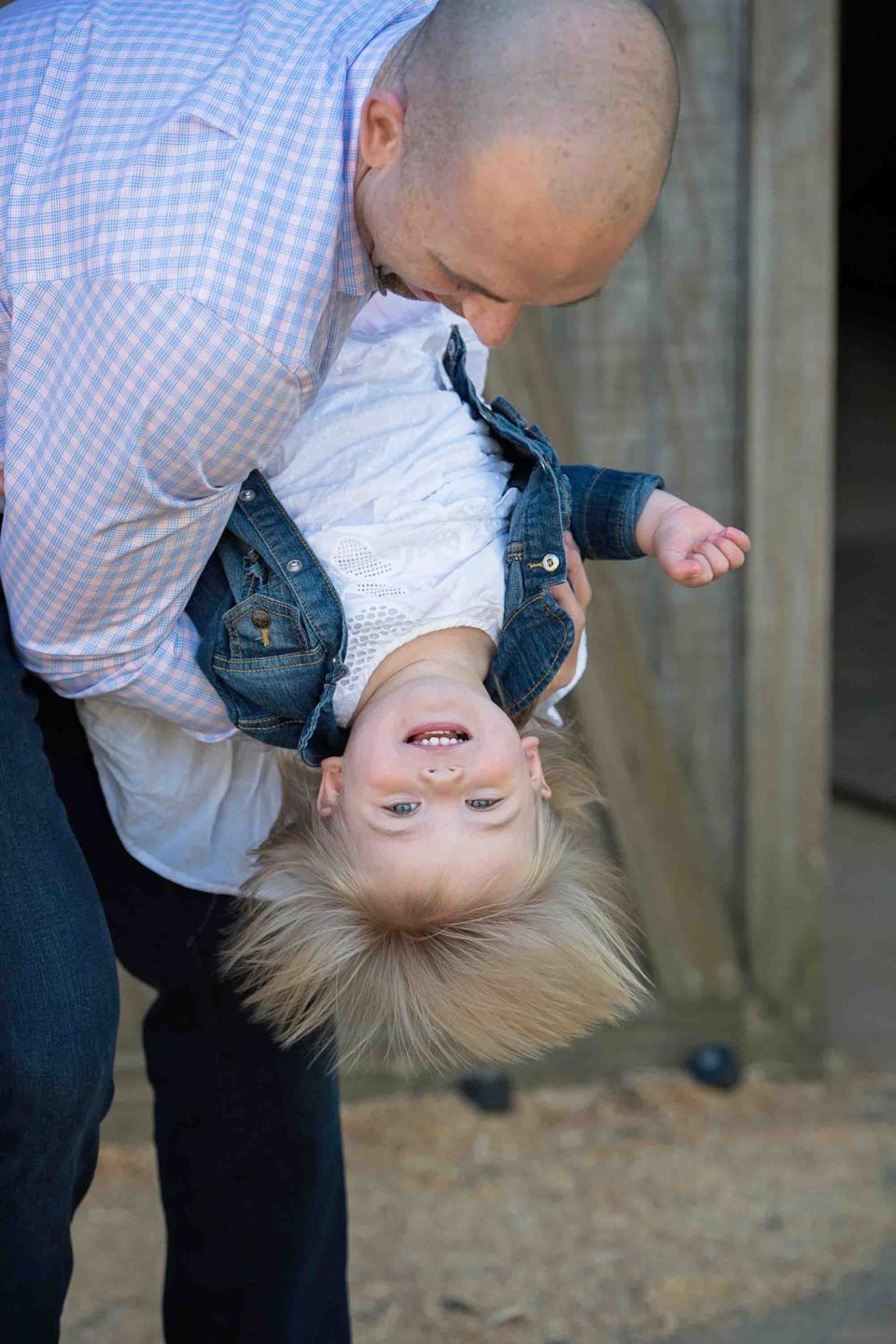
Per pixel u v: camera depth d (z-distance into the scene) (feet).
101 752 6.30
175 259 4.90
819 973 12.21
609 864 6.92
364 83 5.05
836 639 23.77
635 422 11.30
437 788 5.87
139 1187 10.54
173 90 5.13
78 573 5.24
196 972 6.65
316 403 6.03
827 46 10.89
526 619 6.18
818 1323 9.18
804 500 11.53
